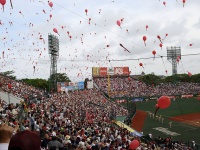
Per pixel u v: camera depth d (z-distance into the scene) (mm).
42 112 26812
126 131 30844
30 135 2537
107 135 23156
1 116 17781
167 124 51812
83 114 40219
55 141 12430
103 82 112875
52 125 21109
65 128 21703
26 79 108625
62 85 81562
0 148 2926
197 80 138500
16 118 20750
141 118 60406
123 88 107500
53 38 77875
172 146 28500
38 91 56188
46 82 110375
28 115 23453
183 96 108438
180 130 45469
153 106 82938
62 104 45625
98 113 46844
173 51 92875
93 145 15773
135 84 111875
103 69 120312
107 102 74812
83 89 93500
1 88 40375
